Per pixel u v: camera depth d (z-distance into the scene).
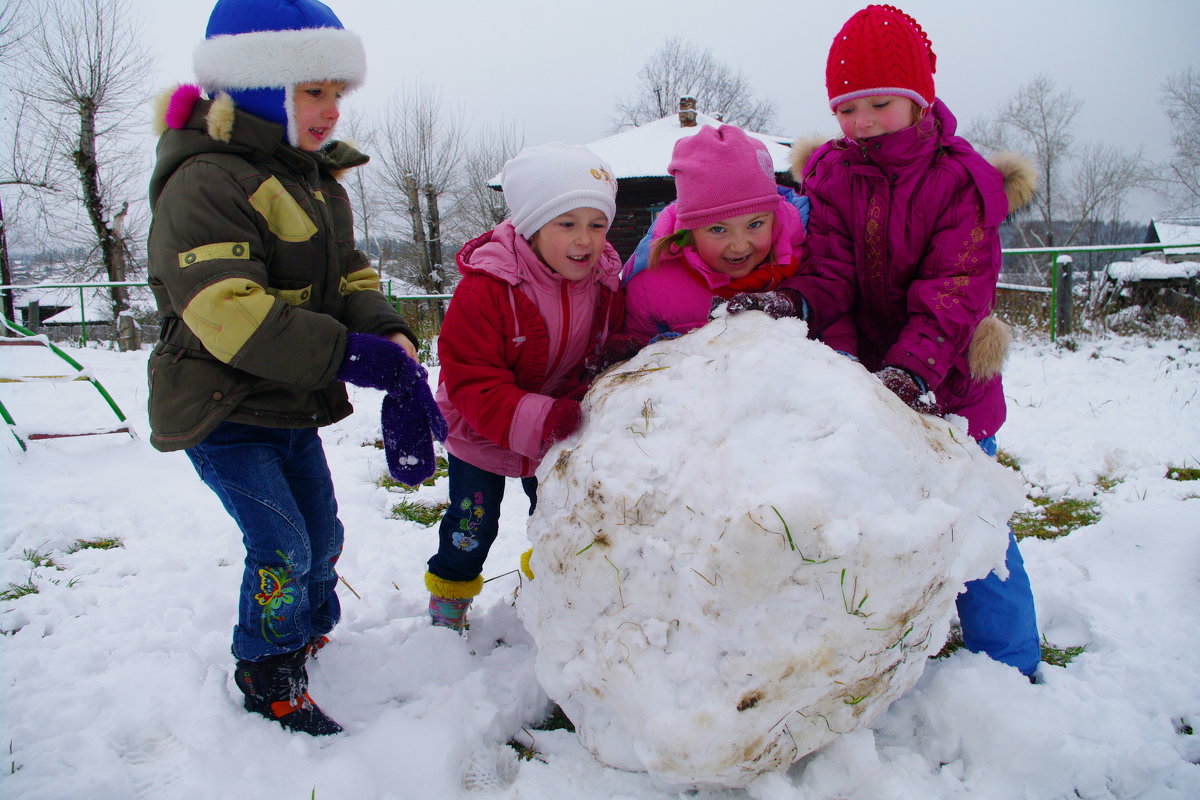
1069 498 4.25
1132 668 2.53
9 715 2.37
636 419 1.95
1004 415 2.48
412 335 2.52
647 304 2.53
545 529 2.00
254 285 2.04
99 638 2.86
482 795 2.09
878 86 2.22
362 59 2.27
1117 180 31.95
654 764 1.79
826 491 1.68
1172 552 3.18
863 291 2.47
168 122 2.12
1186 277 12.11
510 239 2.38
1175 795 1.97
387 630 2.89
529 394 2.23
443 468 5.12
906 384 2.10
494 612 2.96
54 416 6.63
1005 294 11.29
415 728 2.24
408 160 30.38
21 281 25.20
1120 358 8.41
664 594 1.81
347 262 2.55
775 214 2.40
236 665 2.43
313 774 2.09
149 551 3.74
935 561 1.74
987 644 2.47
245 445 2.24
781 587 1.69
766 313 2.09
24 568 3.52
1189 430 5.40
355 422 6.32
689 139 2.34
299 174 2.31
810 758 1.99
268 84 2.11
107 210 23.67
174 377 2.14
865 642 1.73
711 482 1.79
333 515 2.62
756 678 1.71
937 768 2.10
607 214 2.35
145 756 2.23
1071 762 2.00
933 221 2.30
